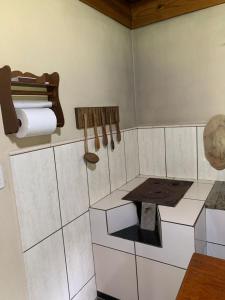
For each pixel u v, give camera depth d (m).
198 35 1.77
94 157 1.49
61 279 1.32
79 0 1.47
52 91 1.22
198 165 1.83
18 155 1.08
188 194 1.58
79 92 1.47
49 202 1.24
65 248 1.34
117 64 1.86
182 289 0.68
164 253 1.30
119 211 1.51
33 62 1.17
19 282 1.10
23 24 1.12
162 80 1.96
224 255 1.44
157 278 1.34
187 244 1.22
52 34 1.28
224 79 1.71
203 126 1.77
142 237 1.42
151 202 1.49
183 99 1.89
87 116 1.51
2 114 1.01
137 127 2.04
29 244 1.14
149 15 1.92
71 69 1.41
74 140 1.39
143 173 2.07
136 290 1.44
